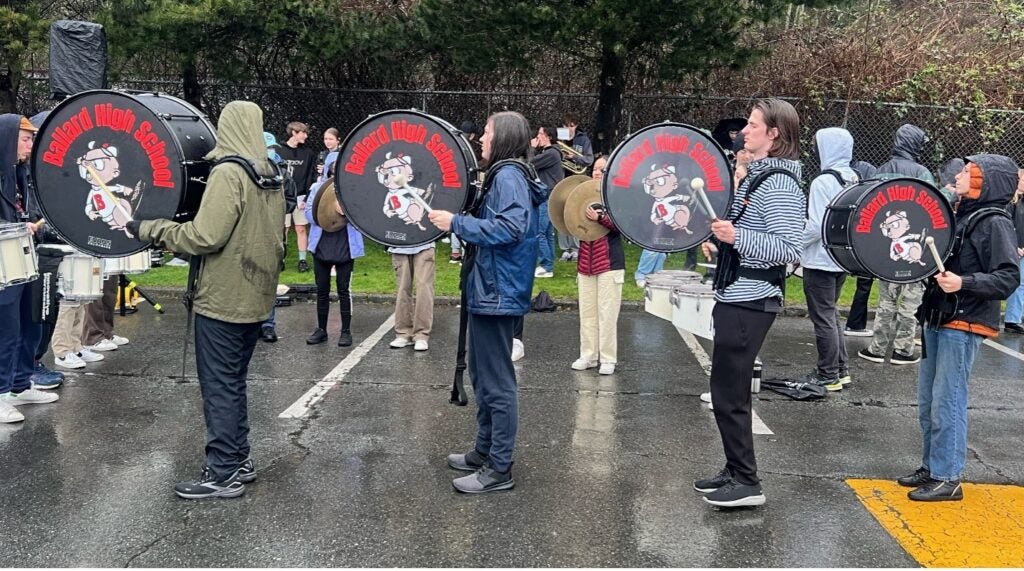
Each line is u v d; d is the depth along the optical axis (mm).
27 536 3793
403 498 4266
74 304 6496
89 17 12805
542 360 7148
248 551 3686
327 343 7586
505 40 10789
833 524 4074
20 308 5527
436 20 10938
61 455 4789
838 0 10539
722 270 4082
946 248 4430
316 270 7438
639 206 4340
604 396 6141
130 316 8547
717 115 13523
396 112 4258
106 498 4211
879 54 13281
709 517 4117
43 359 6898
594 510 4168
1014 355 7809
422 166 4266
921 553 3789
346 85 13719
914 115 13109
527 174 4207
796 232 3943
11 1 11734
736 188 4473
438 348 7465
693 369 6949
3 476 4473
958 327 4246
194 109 4461
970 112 12758
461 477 4465
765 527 4020
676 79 11367
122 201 4117
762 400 6199
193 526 3914
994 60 13625
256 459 4770
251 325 4223
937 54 13438
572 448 5047
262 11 11070
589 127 13664
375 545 3756
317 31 11359
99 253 4191
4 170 5133
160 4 10586
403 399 5949
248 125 4129
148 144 4059
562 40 10430
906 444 5270
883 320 7375
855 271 4578
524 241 4148
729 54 10688
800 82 13406
